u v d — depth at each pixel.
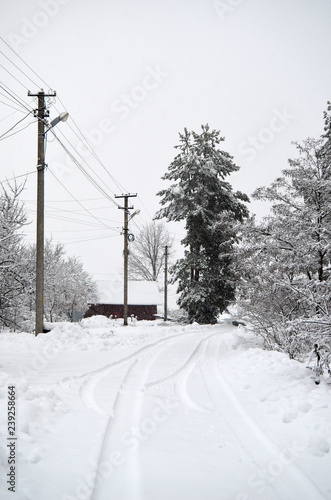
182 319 35.53
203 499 3.10
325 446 4.10
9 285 18.28
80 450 3.82
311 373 7.43
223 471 3.64
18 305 18.72
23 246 19.83
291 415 5.11
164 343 14.53
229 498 3.13
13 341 11.61
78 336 13.25
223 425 4.98
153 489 3.23
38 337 12.43
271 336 12.09
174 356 10.91
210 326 26.12
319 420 4.83
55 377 7.05
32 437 3.95
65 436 4.16
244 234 13.40
